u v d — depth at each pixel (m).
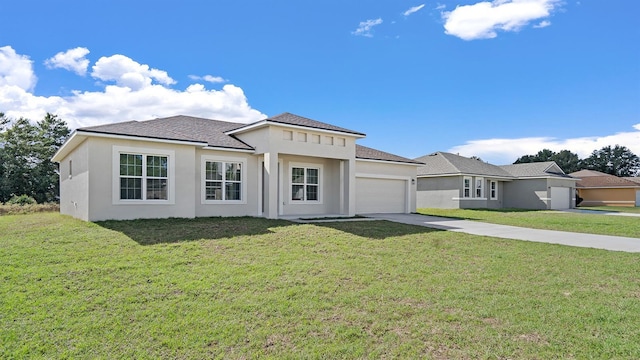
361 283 6.68
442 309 5.42
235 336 4.49
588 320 4.98
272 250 9.12
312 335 4.54
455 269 7.80
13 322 4.79
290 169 17.11
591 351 4.09
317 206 18.05
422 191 30.80
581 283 6.85
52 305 5.33
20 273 6.63
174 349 4.19
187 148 13.70
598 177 44.47
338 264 7.99
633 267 8.13
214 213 15.01
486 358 3.97
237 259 8.14
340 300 5.75
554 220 19.55
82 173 12.98
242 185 15.77
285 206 16.91
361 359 3.97
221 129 18.20
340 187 17.86
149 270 7.04
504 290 6.36
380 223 14.67
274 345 4.29
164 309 5.27
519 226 16.45
